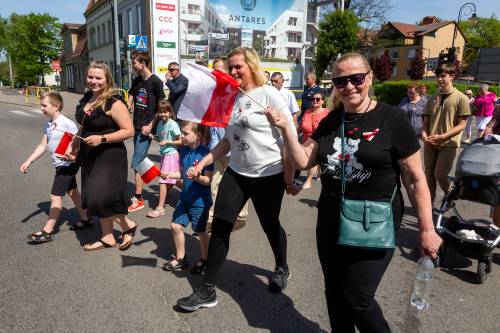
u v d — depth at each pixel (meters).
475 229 3.97
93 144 3.52
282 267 3.33
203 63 7.16
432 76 48.34
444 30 55.41
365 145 2.02
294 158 2.28
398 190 2.11
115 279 3.45
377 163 2.01
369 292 2.02
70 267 3.66
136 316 2.92
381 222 1.99
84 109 3.71
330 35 27.67
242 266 3.75
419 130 6.48
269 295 3.25
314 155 2.28
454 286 3.48
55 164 4.20
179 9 20.75
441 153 4.68
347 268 2.07
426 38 54.28
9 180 6.82
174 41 20.00
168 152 5.07
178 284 3.39
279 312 3.01
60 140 3.96
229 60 2.95
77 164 3.94
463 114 4.46
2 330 2.73
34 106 23.36
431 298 3.27
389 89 25.17
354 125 2.09
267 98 2.90
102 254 3.94
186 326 2.82
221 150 3.24
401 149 1.99
